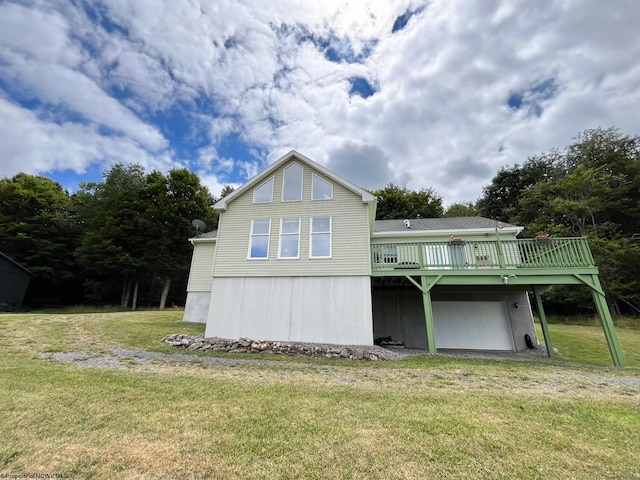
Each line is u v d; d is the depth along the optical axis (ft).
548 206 79.30
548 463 10.19
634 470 9.89
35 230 85.25
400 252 36.73
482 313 43.78
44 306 84.07
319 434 11.97
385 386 19.36
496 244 33.37
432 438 11.76
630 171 74.38
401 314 46.03
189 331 40.55
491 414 14.35
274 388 18.16
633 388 19.63
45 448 10.48
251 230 40.45
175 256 86.22
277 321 36.06
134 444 10.91
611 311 66.08
